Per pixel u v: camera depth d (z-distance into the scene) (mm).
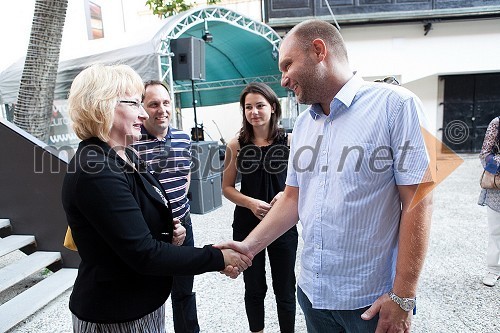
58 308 2906
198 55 5910
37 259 3336
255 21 7109
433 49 10438
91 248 1158
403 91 1175
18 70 6387
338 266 1277
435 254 3602
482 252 3625
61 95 6387
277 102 2115
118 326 1209
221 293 3025
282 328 2174
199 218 5355
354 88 1238
